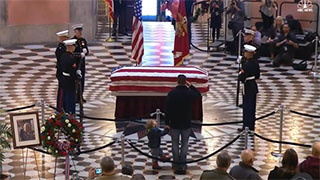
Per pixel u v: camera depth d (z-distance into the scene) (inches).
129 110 700.0
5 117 692.1
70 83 668.1
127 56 986.7
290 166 395.9
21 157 586.9
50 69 900.0
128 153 604.4
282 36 948.6
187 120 559.2
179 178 547.2
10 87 808.9
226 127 686.5
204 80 689.0
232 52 1002.7
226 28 1063.6
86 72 890.7
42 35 1047.6
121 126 682.8
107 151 607.5
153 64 930.1
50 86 820.6
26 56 963.3
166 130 562.3
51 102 751.7
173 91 560.1
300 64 922.7
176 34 817.5
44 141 504.4
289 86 842.8
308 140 642.2
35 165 568.4
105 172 413.7
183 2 812.6
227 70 916.0
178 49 820.6
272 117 717.3
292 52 943.0
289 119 710.5
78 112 722.8
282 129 652.1
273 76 887.7
